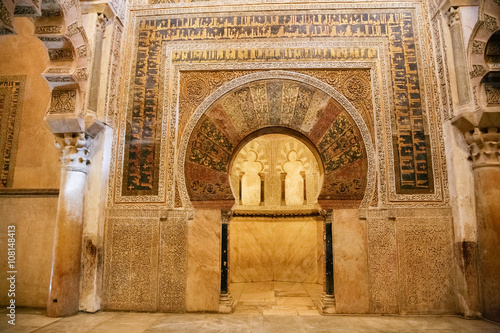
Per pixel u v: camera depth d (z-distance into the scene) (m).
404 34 5.43
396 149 5.11
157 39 5.65
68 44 4.66
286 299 5.89
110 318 4.55
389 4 5.52
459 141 4.88
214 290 4.92
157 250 5.02
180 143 5.30
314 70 5.41
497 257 4.46
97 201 5.02
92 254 4.90
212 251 5.01
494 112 4.50
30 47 5.87
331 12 5.55
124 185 5.23
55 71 4.66
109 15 5.29
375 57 5.39
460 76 4.83
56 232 4.79
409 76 5.31
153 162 5.27
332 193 5.05
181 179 5.20
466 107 4.72
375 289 4.80
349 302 4.81
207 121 5.35
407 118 5.19
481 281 4.54
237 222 7.90
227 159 5.24
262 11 5.62
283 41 5.50
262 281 7.77
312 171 7.93
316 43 5.46
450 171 4.94
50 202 5.40
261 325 4.30
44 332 3.95
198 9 5.69
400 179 5.04
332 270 4.95
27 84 5.76
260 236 7.97
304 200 7.96
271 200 8.09
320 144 5.21
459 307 4.67
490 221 4.54
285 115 5.32
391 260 4.85
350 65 5.38
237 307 5.30
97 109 5.13
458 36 4.90
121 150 5.33
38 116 5.66
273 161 8.24
